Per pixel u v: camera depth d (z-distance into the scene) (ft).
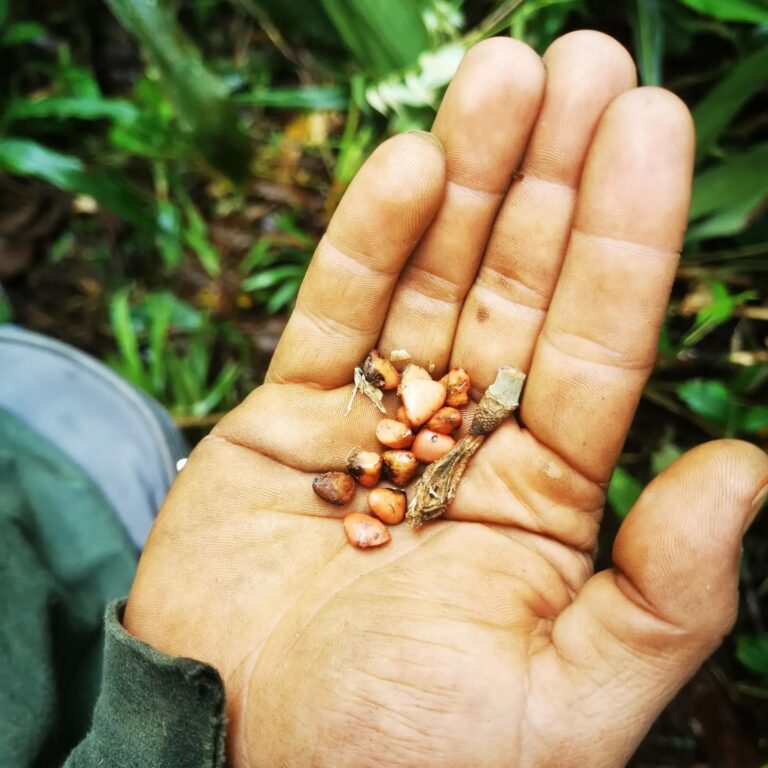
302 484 0.60
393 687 0.48
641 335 0.54
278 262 0.99
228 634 0.54
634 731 0.49
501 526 0.57
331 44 0.92
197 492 0.58
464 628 0.50
